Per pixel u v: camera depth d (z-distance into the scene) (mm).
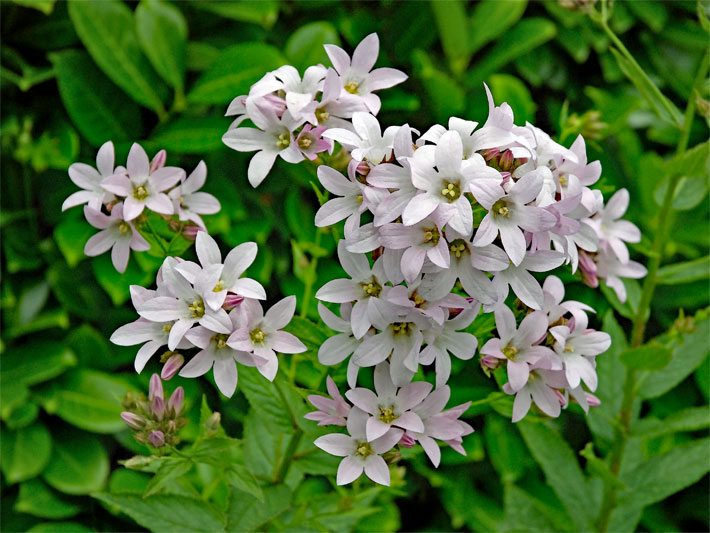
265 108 444
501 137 416
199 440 457
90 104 648
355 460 431
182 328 422
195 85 642
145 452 669
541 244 419
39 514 657
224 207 645
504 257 408
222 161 671
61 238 632
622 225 517
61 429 684
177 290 430
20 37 666
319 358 432
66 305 673
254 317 431
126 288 627
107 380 675
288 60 638
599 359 571
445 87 678
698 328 559
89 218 476
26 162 660
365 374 658
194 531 480
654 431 545
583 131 537
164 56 639
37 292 681
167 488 504
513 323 436
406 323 426
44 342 679
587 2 531
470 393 691
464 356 427
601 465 527
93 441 679
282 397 479
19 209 674
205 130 637
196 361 430
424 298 417
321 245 652
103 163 482
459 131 420
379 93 676
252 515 485
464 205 399
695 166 509
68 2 631
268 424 535
